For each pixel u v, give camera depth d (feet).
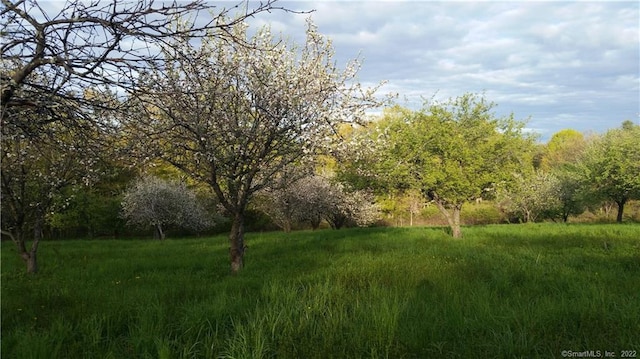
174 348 15.87
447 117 63.16
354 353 14.89
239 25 30.22
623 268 30.91
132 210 83.87
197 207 90.22
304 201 90.94
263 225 122.83
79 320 18.97
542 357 14.70
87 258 46.09
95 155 17.08
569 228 69.67
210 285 27.45
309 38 35.53
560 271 29.27
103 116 15.43
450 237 59.11
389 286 25.40
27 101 13.53
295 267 34.78
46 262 42.93
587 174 97.96
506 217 136.46
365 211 103.14
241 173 34.17
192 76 24.08
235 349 15.21
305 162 35.60
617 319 17.81
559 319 18.01
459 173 60.85
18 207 36.88
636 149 89.71
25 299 23.88
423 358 14.96
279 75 33.27
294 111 32.78
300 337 16.55
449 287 24.26
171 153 32.40
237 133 31.40
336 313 18.53
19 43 12.64
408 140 61.82
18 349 15.25
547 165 192.95
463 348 15.37
